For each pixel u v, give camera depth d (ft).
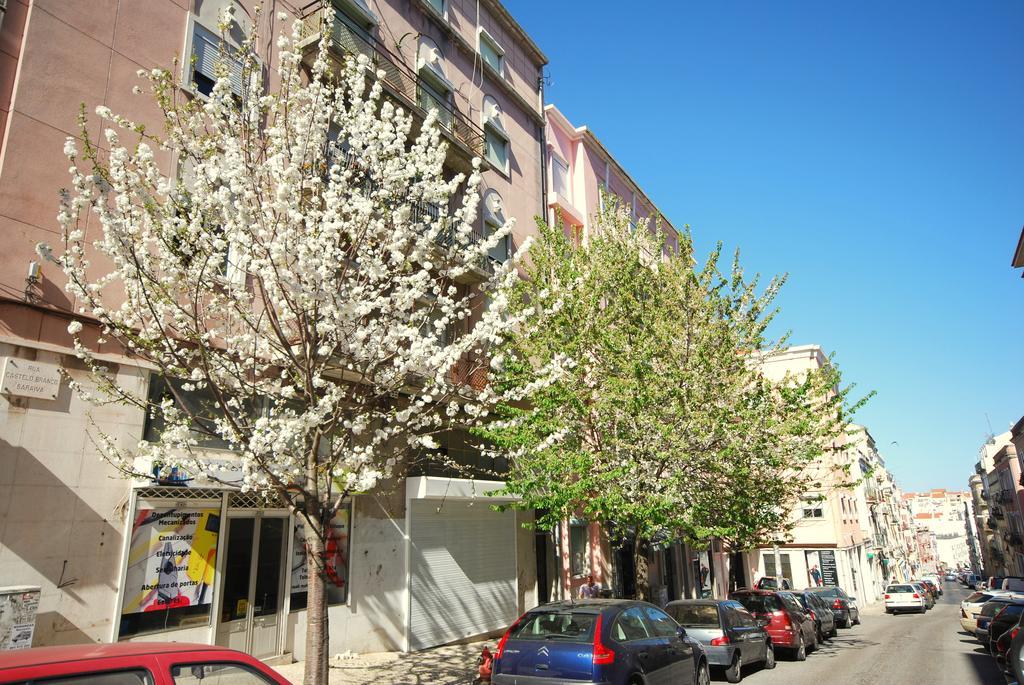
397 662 37.29
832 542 121.49
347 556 39.22
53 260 21.91
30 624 24.08
